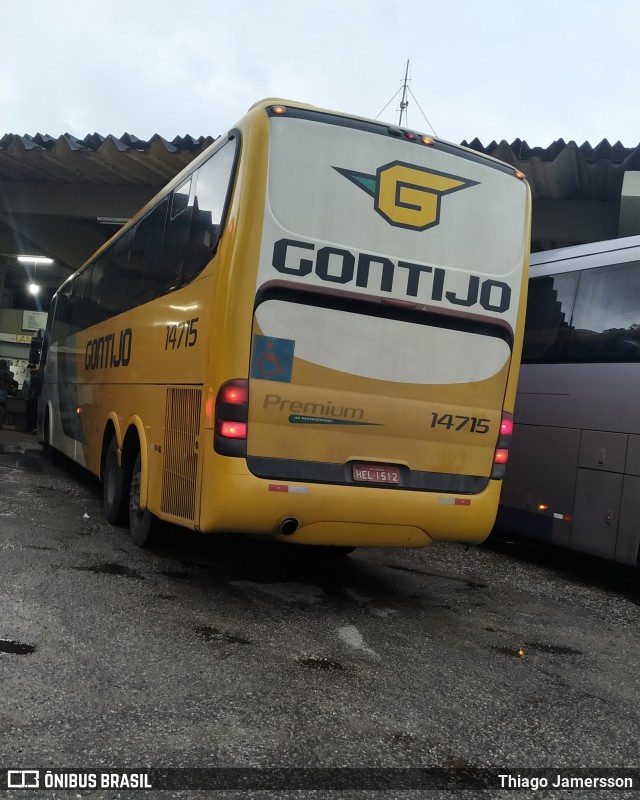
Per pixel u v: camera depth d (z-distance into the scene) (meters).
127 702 3.55
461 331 5.57
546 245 12.88
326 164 5.18
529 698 4.17
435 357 5.48
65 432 11.57
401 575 7.01
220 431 4.97
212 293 5.23
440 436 5.56
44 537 6.80
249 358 4.97
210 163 5.85
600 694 4.36
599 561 8.94
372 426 5.32
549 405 7.93
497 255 5.71
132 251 7.98
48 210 14.00
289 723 3.51
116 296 8.48
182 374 5.71
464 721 3.76
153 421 6.38
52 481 10.80
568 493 7.59
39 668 3.83
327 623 5.17
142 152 11.79
